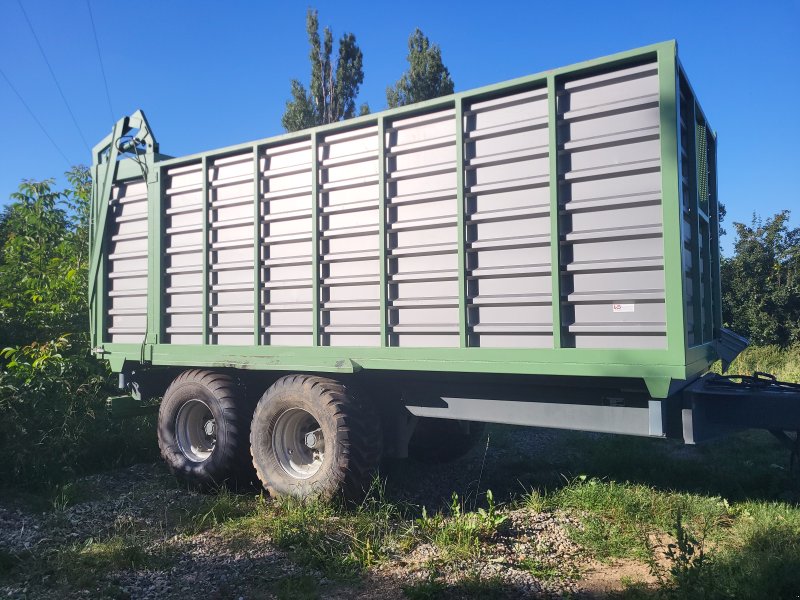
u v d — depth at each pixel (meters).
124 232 7.24
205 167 6.35
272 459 5.64
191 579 4.18
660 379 4.06
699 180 5.43
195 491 6.29
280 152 5.89
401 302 5.09
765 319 15.87
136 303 7.09
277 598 3.88
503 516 4.83
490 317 4.70
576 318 4.39
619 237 4.23
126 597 3.97
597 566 4.26
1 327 8.34
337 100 28.25
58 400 7.15
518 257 4.59
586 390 4.62
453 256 4.88
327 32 28.53
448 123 4.95
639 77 4.23
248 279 6.07
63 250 9.68
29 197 10.04
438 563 4.23
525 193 4.58
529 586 3.91
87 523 5.33
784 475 5.95
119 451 7.42
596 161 4.33
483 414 5.05
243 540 4.84
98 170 7.56
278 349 5.82
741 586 3.59
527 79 4.54
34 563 4.46
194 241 6.51
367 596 3.88
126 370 7.20
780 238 16.58
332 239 5.54
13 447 6.44
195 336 6.50
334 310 5.51
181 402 6.48
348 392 5.33
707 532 4.73
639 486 5.75
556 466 6.79
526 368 4.50
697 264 4.80
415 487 6.23
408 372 5.36
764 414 4.53
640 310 4.17
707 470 6.25
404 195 5.12
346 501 5.21
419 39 26.52
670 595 3.57
